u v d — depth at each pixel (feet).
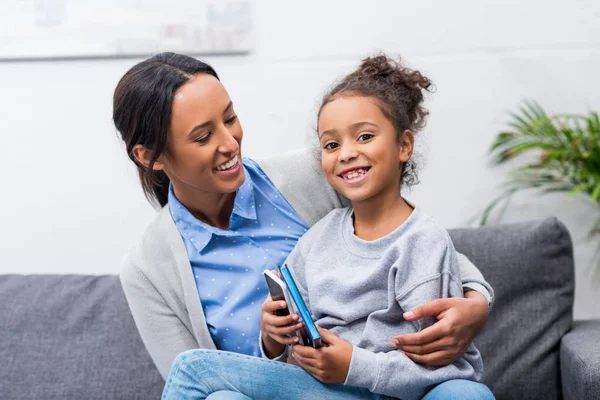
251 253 5.06
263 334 4.59
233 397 4.09
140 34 8.13
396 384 4.16
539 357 5.76
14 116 8.39
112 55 8.17
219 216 5.19
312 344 4.29
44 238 8.44
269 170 5.37
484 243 6.05
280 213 5.24
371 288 4.52
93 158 8.36
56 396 5.98
